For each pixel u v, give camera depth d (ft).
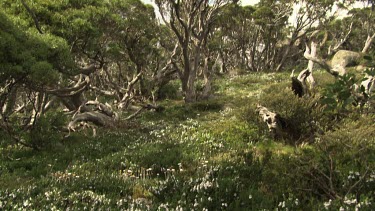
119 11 55.42
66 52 32.83
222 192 19.43
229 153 29.14
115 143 37.24
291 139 35.19
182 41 69.00
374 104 14.94
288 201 17.81
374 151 19.35
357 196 17.57
